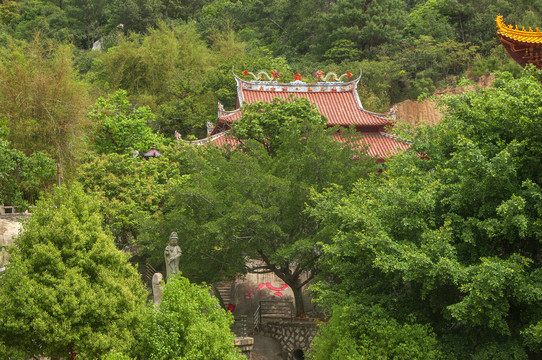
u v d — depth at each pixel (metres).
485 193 17.59
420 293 18.30
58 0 111.44
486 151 18.52
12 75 31.81
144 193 28.80
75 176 32.78
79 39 101.12
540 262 19.25
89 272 16.11
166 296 15.77
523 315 17.23
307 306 29.83
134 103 61.66
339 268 18.97
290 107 32.62
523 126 17.83
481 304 15.61
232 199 24.27
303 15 82.62
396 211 17.91
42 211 16.23
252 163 24.94
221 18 93.44
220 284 32.09
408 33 74.31
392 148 42.38
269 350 26.30
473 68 62.41
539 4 65.38
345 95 46.03
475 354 16.81
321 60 75.00
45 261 15.35
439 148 20.83
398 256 16.78
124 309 15.92
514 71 56.47
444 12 74.81
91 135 38.53
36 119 32.12
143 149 38.75
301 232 25.86
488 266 15.30
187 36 72.38
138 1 96.00
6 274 15.20
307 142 27.36
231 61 61.19
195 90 60.03
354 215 17.31
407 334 16.62
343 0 72.44
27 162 29.33
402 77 66.19
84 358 14.92
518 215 16.08
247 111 33.22
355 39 72.19
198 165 27.42
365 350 16.61
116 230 28.45
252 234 24.31
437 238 16.73
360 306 17.33
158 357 15.16
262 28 90.81
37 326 14.41
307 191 24.80
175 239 21.62
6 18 103.62
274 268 26.94
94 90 59.91
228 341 15.95
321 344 17.84
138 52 64.62
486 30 71.19
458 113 20.16
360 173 26.17
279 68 62.38
